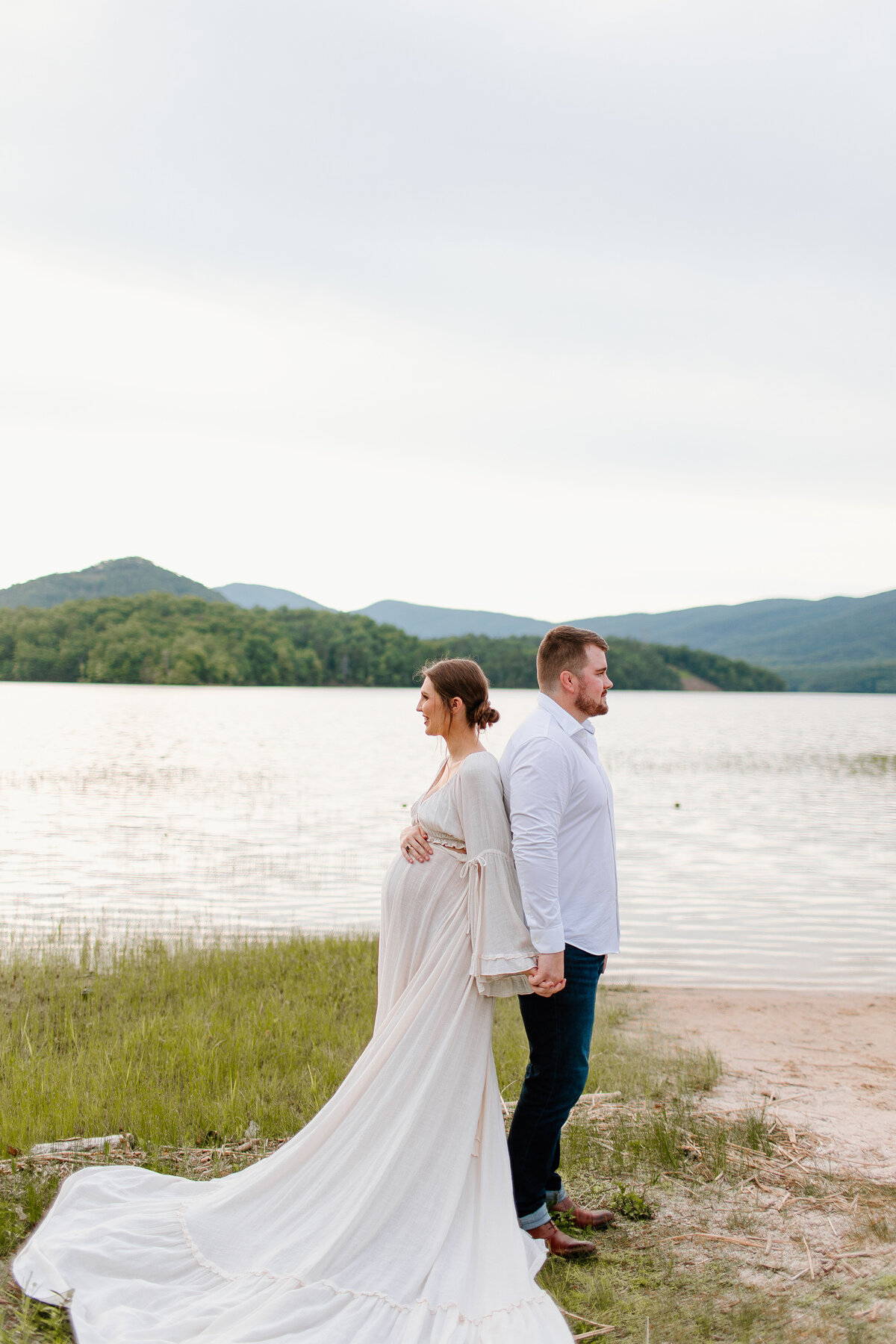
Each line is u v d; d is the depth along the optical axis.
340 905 11.34
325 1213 3.06
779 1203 3.83
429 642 175.12
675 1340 2.93
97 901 11.49
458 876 3.36
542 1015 3.34
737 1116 4.80
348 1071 5.07
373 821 19.39
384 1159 3.05
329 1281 2.86
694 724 80.25
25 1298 2.89
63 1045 5.61
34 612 157.25
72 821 19.05
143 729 54.56
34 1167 3.89
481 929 3.19
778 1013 7.25
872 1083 5.46
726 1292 3.20
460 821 3.36
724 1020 7.04
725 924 10.75
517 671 168.50
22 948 8.38
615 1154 4.20
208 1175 3.84
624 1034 6.59
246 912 10.93
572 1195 3.89
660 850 16.45
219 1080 4.86
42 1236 3.20
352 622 176.12
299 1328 2.72
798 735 65.31
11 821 18.94
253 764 34.34
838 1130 4.65
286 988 7.04
